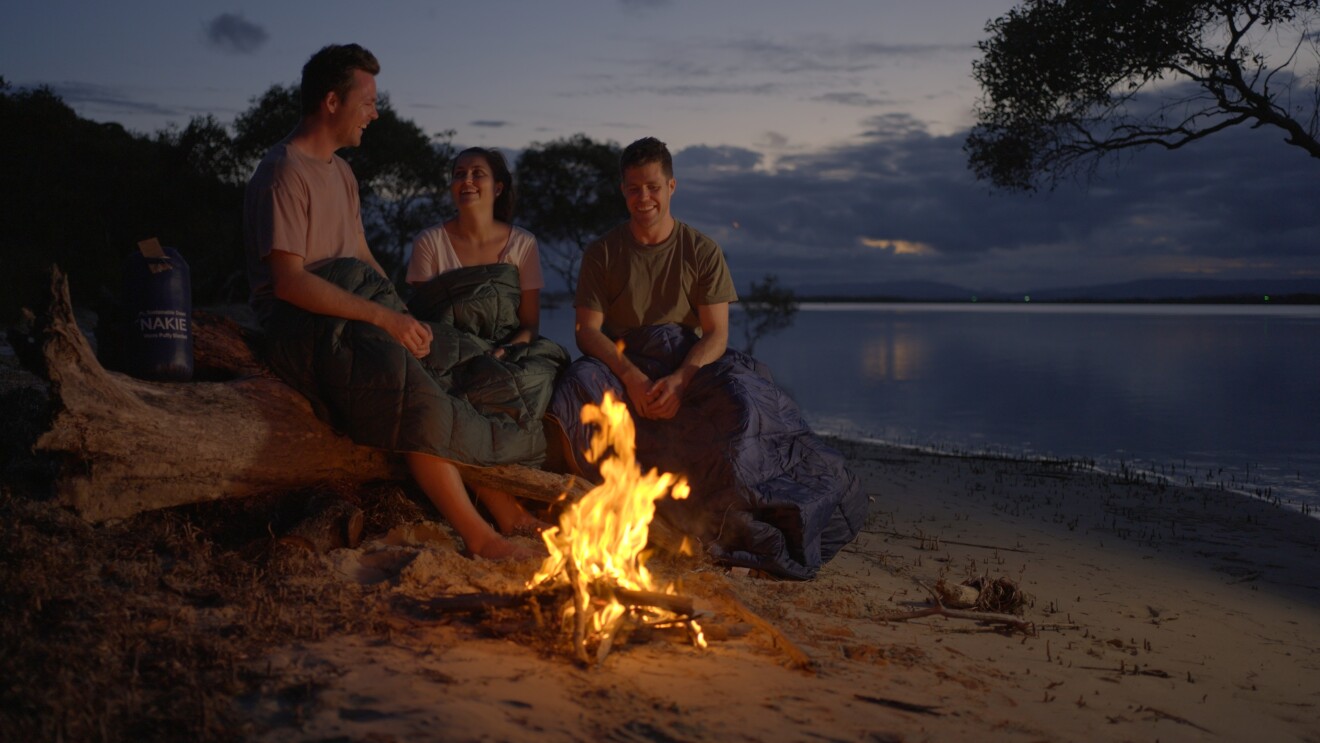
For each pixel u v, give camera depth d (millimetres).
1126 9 14656
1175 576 6156
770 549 4656
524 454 4496
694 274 5301
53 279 3553
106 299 4324
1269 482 13109
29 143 19094
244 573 3439
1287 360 47250
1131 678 3723
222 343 4359
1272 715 3512
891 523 7219
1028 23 15836
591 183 27312
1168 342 68938
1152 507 9516
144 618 2906
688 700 2736
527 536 4516
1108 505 9477
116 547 3480
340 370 4129
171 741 2246
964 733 2783
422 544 4141
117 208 20078
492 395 4453
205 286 22000
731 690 2854
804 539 4707
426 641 2973
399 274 24875
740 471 4691
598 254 5293
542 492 4531
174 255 4145
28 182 18766
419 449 4074
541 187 27156
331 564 3691
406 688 2596
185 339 4148
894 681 3168
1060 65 15438
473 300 4957
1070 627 4516
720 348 5191
